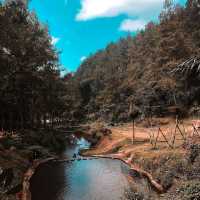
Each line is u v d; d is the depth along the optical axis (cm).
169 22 7588
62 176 2711
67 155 4050
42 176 2720
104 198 2045
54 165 3228
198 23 6781
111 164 3159
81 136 6550
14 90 4769
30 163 3131
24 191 2181
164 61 7144
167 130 4359
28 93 5128
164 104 6456
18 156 3002
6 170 2205
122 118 7750
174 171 2033
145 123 5969
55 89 6525
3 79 4284
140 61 10831
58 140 5216
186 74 4884
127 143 3828
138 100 7544
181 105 5922
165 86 6525
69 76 8612
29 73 4756
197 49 6091
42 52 5116
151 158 2580
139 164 2753
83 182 2483
